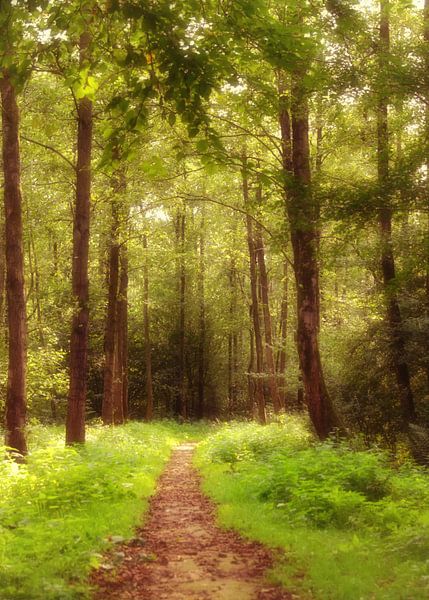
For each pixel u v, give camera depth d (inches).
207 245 1758.1
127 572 276.1
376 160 666.2
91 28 267.4
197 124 263.9
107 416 1095.6
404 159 589.0
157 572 280.7
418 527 322.0
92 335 1822.1
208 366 2144.4
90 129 697.6
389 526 336.2
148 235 1221.1
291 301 1408.7
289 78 530.9
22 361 593.3
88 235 700.0
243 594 247.1
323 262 656.4
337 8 400.2
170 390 2092.8
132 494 474.9
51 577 245.3
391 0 706.8
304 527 362.0
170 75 249.1
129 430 1082.1
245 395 2224.4
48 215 1074.7
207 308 2022.6
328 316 1157.7
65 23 259.0
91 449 637.3
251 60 297.9
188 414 2194.9
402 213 580.4
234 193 1131.3
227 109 659.4
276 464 515.8
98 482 467.8
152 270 1649.9
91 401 1977.1
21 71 272.1
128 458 666.2
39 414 1427.2
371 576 257.1
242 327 1857.8
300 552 299.9
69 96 705.0
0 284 978.7
